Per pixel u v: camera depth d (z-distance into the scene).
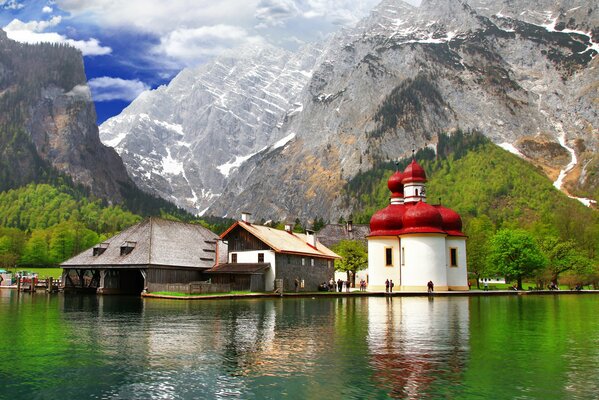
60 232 190.38
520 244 107.50
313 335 32.91
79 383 21.22
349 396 19.33
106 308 55.25
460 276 97.31
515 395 19.31
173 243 94.69
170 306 58.38
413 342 30.00
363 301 69.12
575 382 21.00
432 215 94.75
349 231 157.62
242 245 95.25
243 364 24.25
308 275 101.19
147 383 21.16
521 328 36.66
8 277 135.50
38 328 36.88
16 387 20.73
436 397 19.12
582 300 73.31
